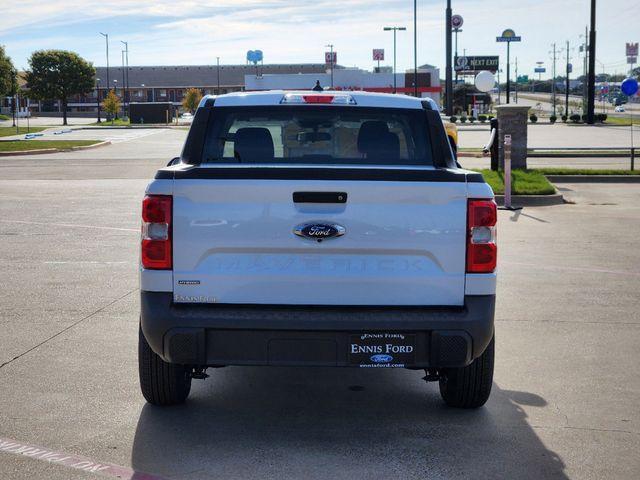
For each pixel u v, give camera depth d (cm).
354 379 596
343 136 532
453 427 495
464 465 437
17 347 665
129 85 15412
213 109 532
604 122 7131
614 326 738
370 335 441
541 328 731
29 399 541
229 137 529
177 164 512
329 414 518
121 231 1305
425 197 441
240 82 15238
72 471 426
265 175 440
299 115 530
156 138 5334
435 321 439
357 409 529
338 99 537
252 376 601
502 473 427
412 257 445
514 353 654
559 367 618
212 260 445
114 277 946
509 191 1581
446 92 5316
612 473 429
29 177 2361
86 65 10269
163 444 464
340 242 442
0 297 845
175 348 442
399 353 444
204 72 15425
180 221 441
